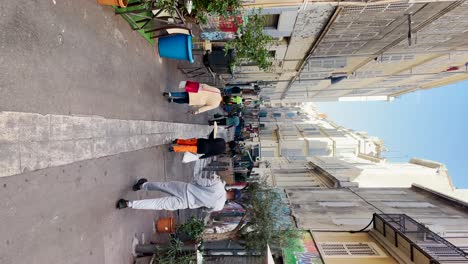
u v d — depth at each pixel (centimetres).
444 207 1244
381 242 880
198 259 635
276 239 762
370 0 841
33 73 382
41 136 392
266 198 797
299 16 968
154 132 764
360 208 1252
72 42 456
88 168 490
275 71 1773
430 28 1079
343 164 2383
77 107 467
